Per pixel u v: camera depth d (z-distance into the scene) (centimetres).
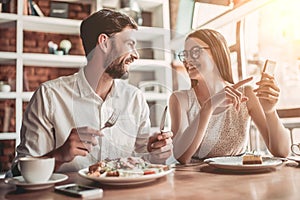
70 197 66
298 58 232
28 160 74
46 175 75
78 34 339
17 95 292
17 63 295
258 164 91
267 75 135
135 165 88
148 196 65
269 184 74
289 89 231
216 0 250
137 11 327
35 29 324
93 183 79
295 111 187
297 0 232
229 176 85
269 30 249
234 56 241
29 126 120
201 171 94
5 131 300
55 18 311
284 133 132
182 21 286
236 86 134
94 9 332
